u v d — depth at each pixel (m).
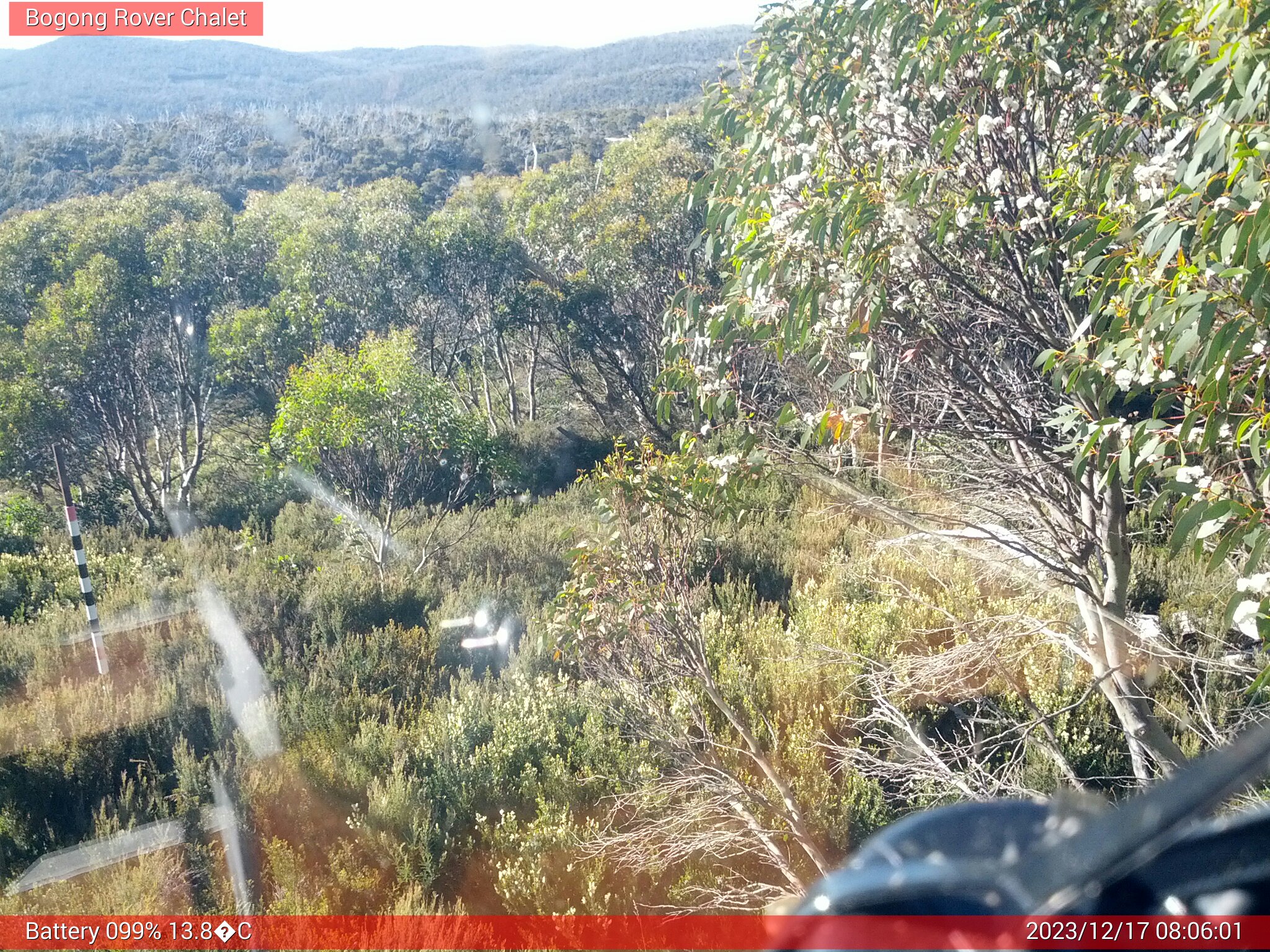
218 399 23.98
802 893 4.73
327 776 6.45
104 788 6.66
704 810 5.15
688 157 25.02
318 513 16.61
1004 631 5.79
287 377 20.66
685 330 5.05
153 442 24.70
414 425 13.62
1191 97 2.98
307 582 11.81
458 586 11.80
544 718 7.13
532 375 25.45
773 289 4.39
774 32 5.04
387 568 12.48
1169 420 3.26
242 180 56.62
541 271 26.50
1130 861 0.75
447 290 25.16
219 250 23.64
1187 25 3.22
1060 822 0.91
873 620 7.75
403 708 8.12
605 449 21.61
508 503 16.45
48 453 18.66
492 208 32.16
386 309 24.70
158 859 5.55
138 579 12.37
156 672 8.75
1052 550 4.93
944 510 5.55
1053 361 3.50
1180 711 5.97
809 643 7.18
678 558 5.59
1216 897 0.74
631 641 5.50
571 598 5.59
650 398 21.61
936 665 5.54
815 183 4.54
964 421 4.65
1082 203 3.82
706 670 5.39
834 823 5.66
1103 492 4.64
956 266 4.95
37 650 9.17
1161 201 3.31
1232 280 2.80
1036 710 5.88
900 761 6.19
